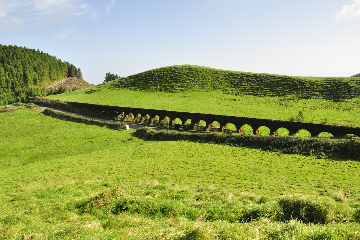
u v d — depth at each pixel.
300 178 28.44
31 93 188.00
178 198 21.33
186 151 41.88
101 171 34.47
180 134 49.81
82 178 31.56
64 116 76.06
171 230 13.60
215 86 105.75
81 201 21.30
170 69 133.25
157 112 64.31
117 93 112.62
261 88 97.06
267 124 48.91
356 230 12.46
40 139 57.03
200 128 56.03
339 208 16.69
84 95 118.12
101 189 25.91
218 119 54.56
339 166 31.36
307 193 23.89
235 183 27.59
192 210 17.84
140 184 26.50
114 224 16.08
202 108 77.12
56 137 57.66
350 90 83.50
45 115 81.38
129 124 66.12
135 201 19.58
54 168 37.50
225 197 21.27
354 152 33.97
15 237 15.62
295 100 81.25
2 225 18.31
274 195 23.55
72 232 15.12
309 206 16.95
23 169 38.03
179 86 110.31
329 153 35.56
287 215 16.97
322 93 85.00
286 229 13.42
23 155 47.28
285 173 30.31
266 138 41.84
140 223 15.96
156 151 43.03
